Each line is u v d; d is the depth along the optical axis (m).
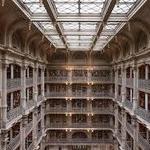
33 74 32.06
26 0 18.02
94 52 42.00
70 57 42.69
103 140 41.59
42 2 15.91
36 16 20.77
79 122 43.19
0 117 20.11
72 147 42.41
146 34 22.48
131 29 24.28
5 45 20.08
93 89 43.41
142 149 24.53
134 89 27.11
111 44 34.16
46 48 37.56
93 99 42.88
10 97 23.58
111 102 42.72
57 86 43.28
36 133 32.38
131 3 18.38
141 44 25.36
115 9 19.81
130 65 29.06
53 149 42.22
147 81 23.44
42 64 37.56
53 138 42.62
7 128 19.81
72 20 21.12
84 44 36.19
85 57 42.88
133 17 19.78
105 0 18.50
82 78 42.47
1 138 19.84
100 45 36.31
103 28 24.25
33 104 30.91
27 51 27.08
